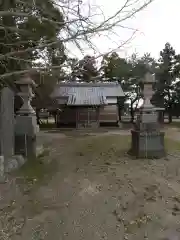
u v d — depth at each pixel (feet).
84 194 11.51
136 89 64.54
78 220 9.20
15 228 8.59
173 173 14.51
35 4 10.55
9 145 16.24
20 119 17.72
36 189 12.07
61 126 57.57
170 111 70.79
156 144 18.61
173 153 19.72
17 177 13.74
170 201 10.69
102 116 58.65
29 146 17.62
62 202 10.68
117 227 8.73
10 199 10.89
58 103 51.78
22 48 13.78
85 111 54.80
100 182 13.09
